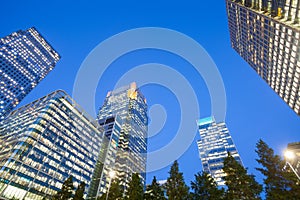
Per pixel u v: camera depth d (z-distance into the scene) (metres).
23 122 85.62
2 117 143.50
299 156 30.98
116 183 39.09
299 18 57.66
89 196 85.50
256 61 101.19
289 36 63.81
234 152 107.06
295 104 79.75
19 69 175.12
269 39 77.75
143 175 133.88
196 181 31.27
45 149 74.06
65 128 89.50
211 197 27.69
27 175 63.31
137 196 31.39
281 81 83.81
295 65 68.12
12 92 159.75
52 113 86.38
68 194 39.09
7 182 57.12
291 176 23.56
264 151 27.98
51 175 71.56
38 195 63.81
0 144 76.12
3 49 168.62
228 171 28.88
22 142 67.81
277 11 66.00
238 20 101.38
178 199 28.06
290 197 22.17
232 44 128.12
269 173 25.77
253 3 79.94
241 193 26.05
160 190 31.88
